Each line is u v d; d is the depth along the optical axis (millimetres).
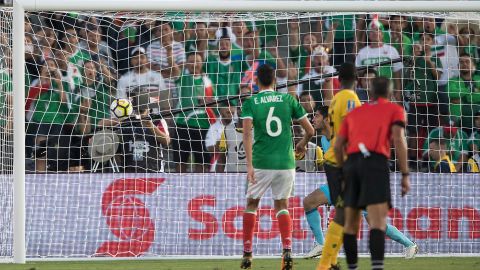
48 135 44031
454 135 45156
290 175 30141
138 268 33812
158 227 39844
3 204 39406
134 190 40000
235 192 40000
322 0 38438
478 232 40375
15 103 36375
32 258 38812
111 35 46750
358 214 23922
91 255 39500
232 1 37312
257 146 30141
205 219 39906
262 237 39469
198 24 47281
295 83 42938
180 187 40031
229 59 47031
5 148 40406
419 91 45031
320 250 36375
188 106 46625
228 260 38031
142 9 37281
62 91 44938
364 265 33938
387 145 22938
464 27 47250
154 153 43656
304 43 47062
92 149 43469
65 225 39562
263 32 47344
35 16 45094
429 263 35438
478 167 45031
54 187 39688
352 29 47344
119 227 39719
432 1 38031
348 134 23562
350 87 27156
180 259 38688
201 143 44281
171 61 47031
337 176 27969
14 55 36469
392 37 47594
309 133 30594
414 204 40281
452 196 40438
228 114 44656
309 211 36219
